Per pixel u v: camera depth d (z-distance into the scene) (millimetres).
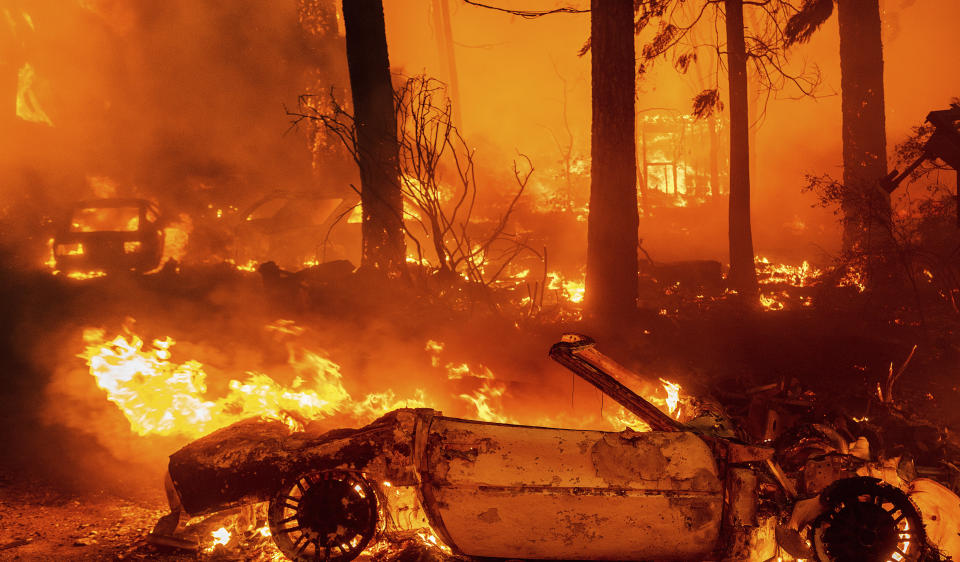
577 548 3666
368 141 12695
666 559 3676
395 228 12633
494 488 3652
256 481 3969
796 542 3650
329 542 3832
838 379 8680
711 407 4090
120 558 4133
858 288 14328
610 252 10594
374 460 3863
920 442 5773
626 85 10570
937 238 14250
